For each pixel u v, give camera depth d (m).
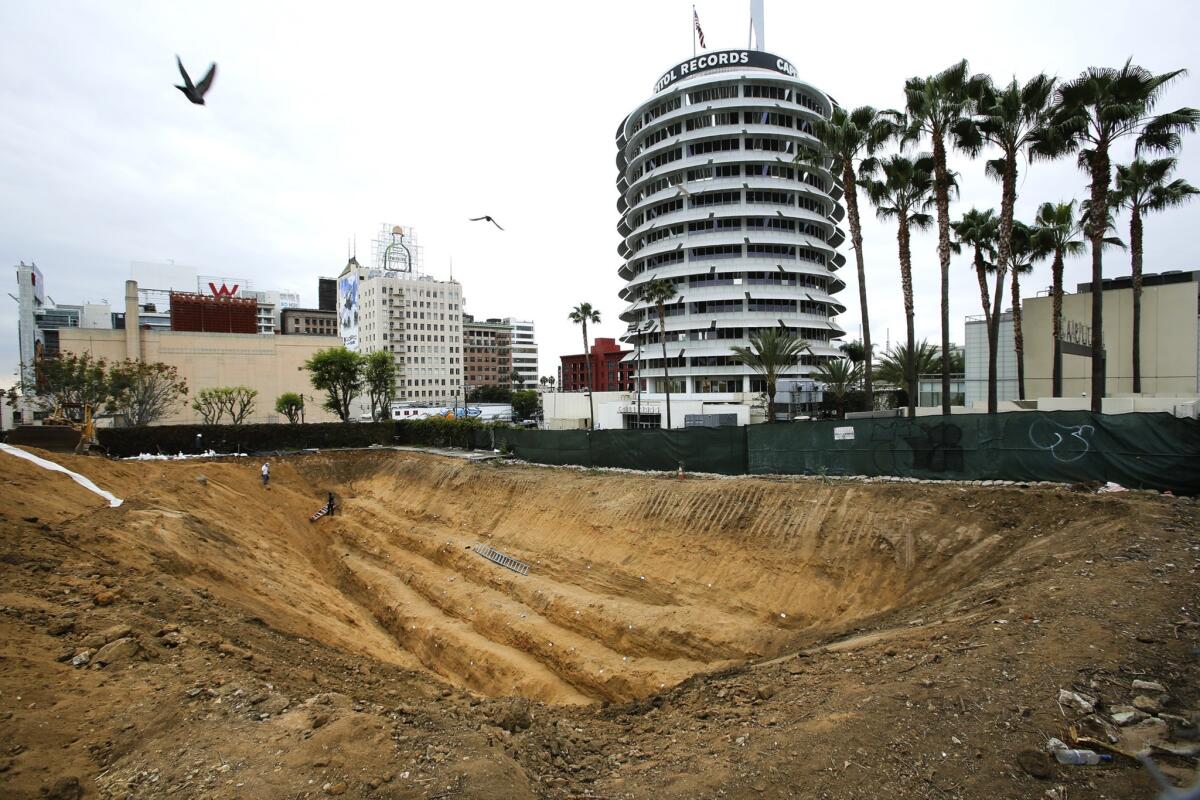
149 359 81.81
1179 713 6.27
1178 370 31.86
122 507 19.78
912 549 16.27
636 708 10.04
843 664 9.34
